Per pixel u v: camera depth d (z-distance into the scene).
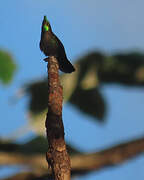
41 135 12.92
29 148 12.68
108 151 12.20
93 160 12.02
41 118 13.17
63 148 4.58
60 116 4.64
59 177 4.54
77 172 12.26
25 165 12.50
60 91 4.81
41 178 12.38
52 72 5.17
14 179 12.53
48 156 4.58
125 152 12.07
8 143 12.53
